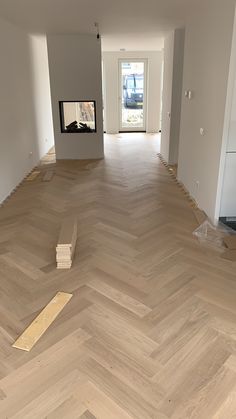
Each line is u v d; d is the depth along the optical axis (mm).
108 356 2164
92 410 1816
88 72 7059
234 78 3396
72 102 7328
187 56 5105
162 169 6812
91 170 6746
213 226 3969
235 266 3184
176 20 5281
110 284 2916
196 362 2115
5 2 4113
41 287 2883
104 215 4434
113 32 6496
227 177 3799
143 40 7648
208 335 2338
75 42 6836
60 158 7730
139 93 10969
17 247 3590
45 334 2355
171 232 3906
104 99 10867
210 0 3939
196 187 4773
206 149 4234
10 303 2686
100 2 4141
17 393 1917
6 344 2271
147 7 4414
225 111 3523
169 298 2727
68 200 5039
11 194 5387
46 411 1813
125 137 10555
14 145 5691
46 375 2029
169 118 6922
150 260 3295
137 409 1819
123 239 3740
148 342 2275
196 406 1836
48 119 8914
